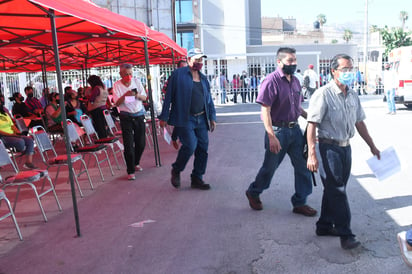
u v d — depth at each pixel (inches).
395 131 448.8
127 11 776.3
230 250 165.3
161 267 153.9
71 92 466.3
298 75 766.5
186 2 1493.6
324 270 144.9
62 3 178.4
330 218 170.1
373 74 1225.4
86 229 198.8
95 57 570.9
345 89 158.6
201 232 185.9
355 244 156.7
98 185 282.2
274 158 197.0
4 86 701.9
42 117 498.6
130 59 619.8
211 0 1487.5
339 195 157.8
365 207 208.4
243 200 230.2
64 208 235.0
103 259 163.8
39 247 179.8
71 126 312.8
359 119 165.6
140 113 300.4
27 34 283.9
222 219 201.2
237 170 304.2
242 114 775.1
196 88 243.8
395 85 613.3
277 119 191.2
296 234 177.8
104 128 405.4
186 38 1509.6
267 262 153.3
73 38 313.1
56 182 294.7
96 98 399.2
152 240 180.1
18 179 206.8
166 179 288.0
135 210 223.5
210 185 265.1
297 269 146.9
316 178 269.7
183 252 165.9
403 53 617.0
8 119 328.2
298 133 195.6
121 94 293.3
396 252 156.0
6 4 204.2
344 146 159.5
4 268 160.2
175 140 255.0
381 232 175.5
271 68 1072.2
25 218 220.2
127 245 176.2
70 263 161.9
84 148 288.7
